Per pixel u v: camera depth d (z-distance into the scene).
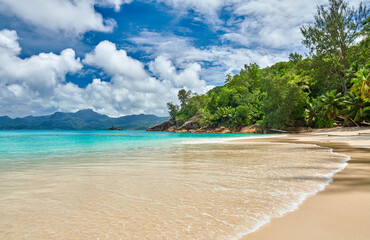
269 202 3.65
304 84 61.16
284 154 11.47
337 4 48.03
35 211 3.34
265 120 63.03
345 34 48.59
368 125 45.00
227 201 3.75
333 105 47.69
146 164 8.41
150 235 2.50
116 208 3.46
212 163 8.53
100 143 23.64
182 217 3.04
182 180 5.54
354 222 2.75
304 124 59.38
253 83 98.06
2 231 2.63
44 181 5.54
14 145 20.83
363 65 46.88
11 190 4.63
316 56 53.44
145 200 3.88
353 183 4.93
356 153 11.36
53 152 13.91
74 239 2.41
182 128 115.12
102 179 5.73
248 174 6.24
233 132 78.38
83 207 3.52
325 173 6.16
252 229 2.61
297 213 3.12
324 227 2.61
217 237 2.41
